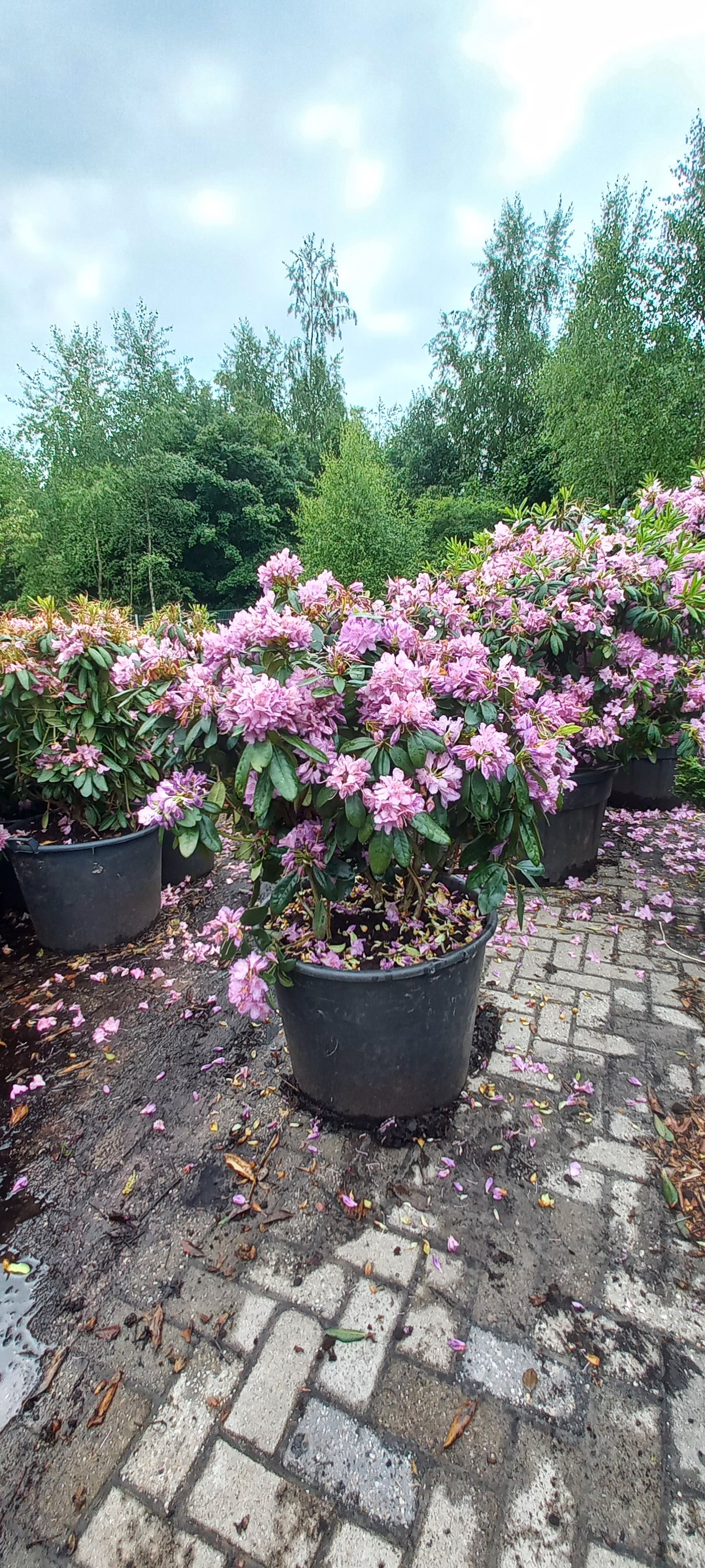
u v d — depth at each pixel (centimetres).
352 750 133
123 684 182
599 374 909
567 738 239
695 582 272
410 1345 122
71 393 1386
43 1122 181
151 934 281
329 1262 138
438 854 150
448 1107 176
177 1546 98
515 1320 126
